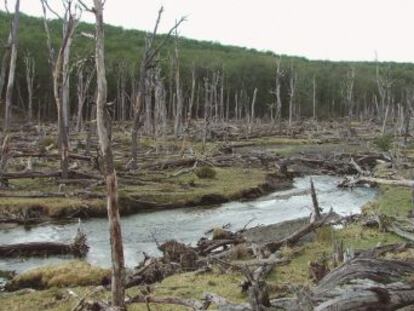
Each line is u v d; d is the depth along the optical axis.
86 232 22.19
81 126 59.16
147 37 42.53
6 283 15.27
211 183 32.69
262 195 31.86
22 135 53.09
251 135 67.31
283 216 25.89
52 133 56.81
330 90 108.62
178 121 55.03
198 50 115.50
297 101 99.62
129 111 86.00
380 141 51.97
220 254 16.84
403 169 37.78
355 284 10.05
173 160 37.78
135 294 13.13
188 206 28.20
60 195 26.42
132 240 21.20
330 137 67.56
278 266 15.43
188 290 13.29
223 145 52.97
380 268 10.12
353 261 10.36
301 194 32.22
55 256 18.62
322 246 17.81
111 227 10.85
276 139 65.00
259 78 100.25
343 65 133.75
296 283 13.48
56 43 79.94
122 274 11.00
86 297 12.06
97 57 10.62
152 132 60.97
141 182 31.30
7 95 27.27
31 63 77.50
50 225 23.30
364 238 18.81
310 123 86.81
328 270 13.73
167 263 15.65
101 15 10.59
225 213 26.61
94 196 26.64
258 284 10.32
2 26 85.75
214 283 13.83
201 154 42.62
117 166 33.91
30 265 17.52
